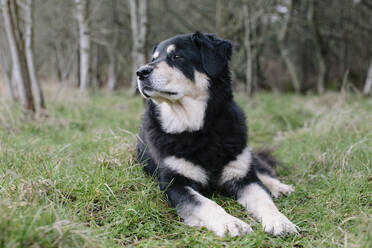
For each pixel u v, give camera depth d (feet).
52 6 40.04
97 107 22.36
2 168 9.38
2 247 5.37
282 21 42.80
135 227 7.71
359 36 43.09
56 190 8.16
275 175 12.16
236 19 38.14
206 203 8.38
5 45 27.35
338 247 6.64
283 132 19.56
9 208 6.32
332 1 42.47
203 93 9.85
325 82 43.75
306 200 9.73
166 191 9.38
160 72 9.36
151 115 10.53
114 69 50.47
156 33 44.24
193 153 9.59
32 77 18.52
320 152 12.84
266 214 8.18
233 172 9.82
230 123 10.07
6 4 16.02
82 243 6.22
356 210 8.32
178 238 7.59
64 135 14.94
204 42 9.97
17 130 14.89
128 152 11.51
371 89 34.55
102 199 8.43
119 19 47.83
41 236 5.70
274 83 51.44
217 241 7.22
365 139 12.28
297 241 7.20
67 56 53.67
